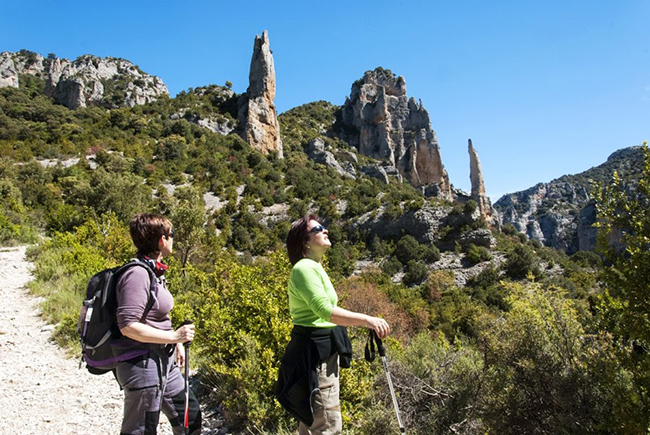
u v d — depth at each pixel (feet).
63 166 168.45
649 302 8.84
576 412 10.33
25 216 82.43
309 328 7.71
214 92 306.96
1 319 25.81
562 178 566.36
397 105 387.96
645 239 8.80
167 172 194.80
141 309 7.42
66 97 278.67
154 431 7.59
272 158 258.78
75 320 22.81
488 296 117.39
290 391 7.59
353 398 12.75
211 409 14.56
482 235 170.81
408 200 193.06
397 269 154.20
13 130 200.03
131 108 262.06
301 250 8.49
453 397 13.28
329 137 377.91
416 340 22.59
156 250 8.43
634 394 9.15
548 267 152.15
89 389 16.38
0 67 318.24
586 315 11.75
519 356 12.15
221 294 18.95
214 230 152.66
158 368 7.76
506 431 11.35
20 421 13.37
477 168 352.69
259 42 287.07
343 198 207.51
